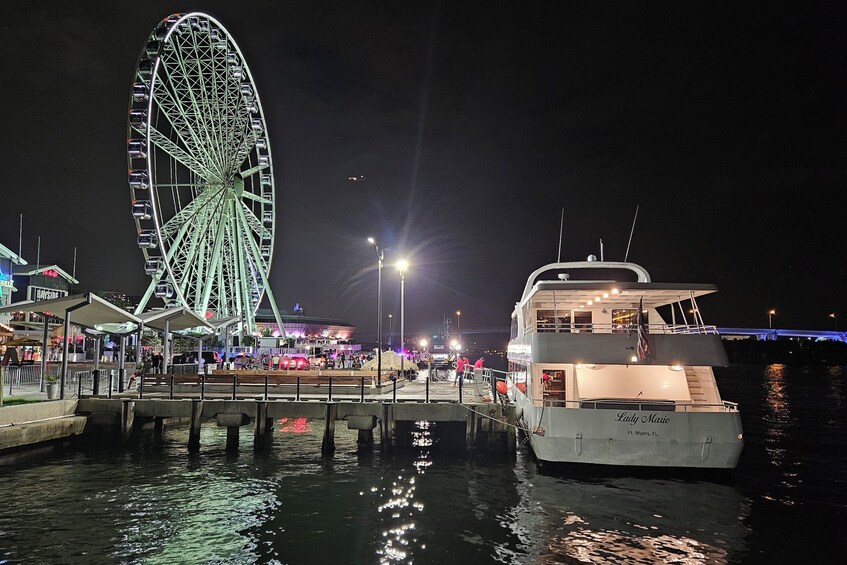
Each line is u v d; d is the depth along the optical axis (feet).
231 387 118.52
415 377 169.78
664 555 53.72
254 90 227.81
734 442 72.13
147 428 111.45
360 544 56.03
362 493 73.00
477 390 120.67
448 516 64.13
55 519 62.54
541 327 94.94
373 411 96.07
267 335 435.12
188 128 195.00
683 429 73.00
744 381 378.73
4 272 254.68
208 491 73.56
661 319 92.48
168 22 178.81
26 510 65.36
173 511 65.57
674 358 77.30
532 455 90.48
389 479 79.97
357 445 101.96
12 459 88.17
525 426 89.61
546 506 67.36
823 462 97.96
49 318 120.16
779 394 267.59
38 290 260.83
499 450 98.99
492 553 53.93
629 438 73.61
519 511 65.72
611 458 73.97
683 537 58.23
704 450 72.54
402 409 95.81
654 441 73.26
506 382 134.00
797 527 61.67
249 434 115.75
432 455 96.37
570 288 80.64
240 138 222.69
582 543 56.39
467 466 87.66
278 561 52.13
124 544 55.83
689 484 76.23
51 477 79.61
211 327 161.79
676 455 73.00
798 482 81.66
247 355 242.58
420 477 81.05
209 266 217.36
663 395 82.79
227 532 59.11
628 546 55.72
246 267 237.86
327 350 392.27
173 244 196.24
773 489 76.79
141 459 91.30
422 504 68.49
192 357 176.76
